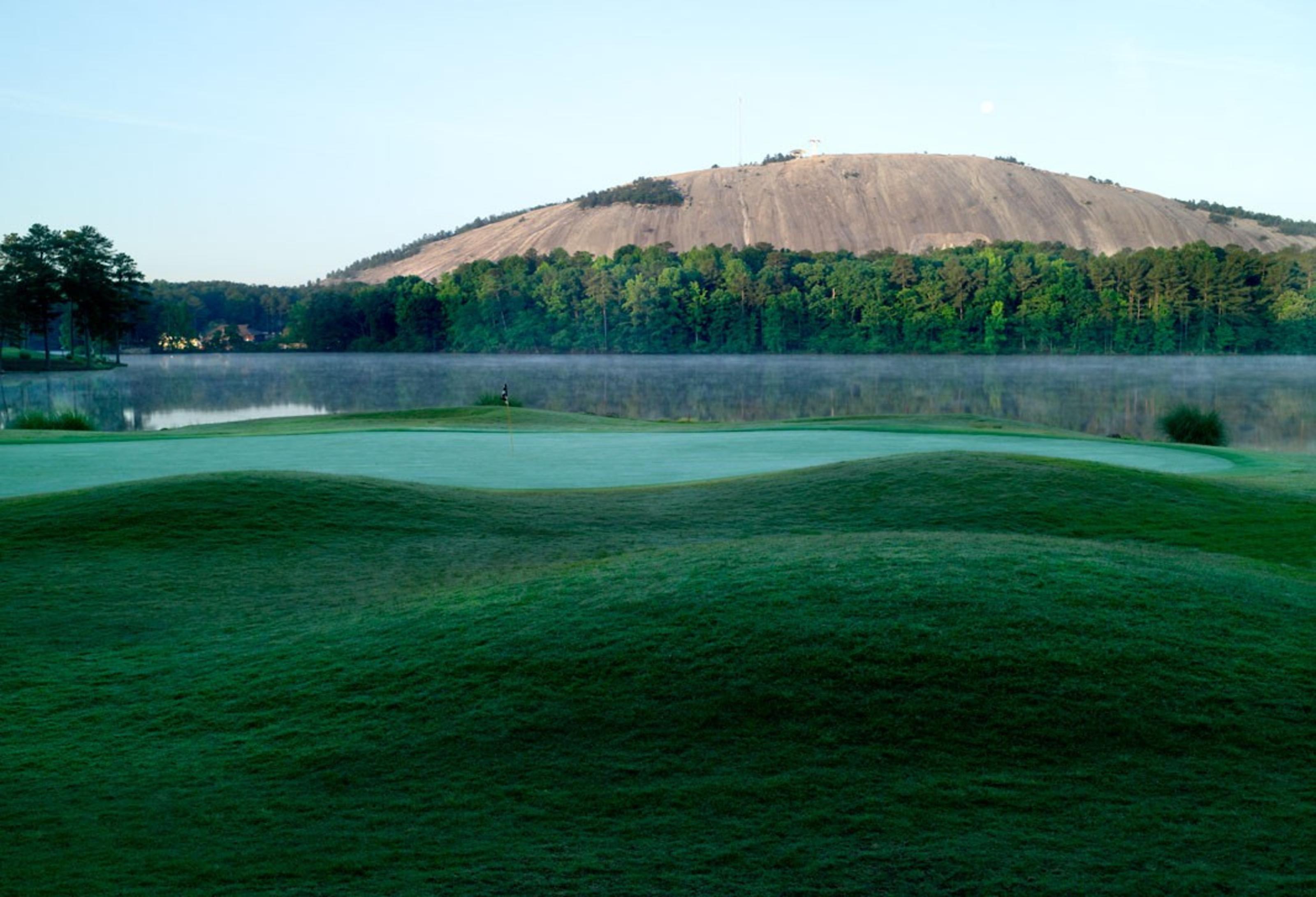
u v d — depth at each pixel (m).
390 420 35.75
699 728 5.65
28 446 22.52
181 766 5.68
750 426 31.81
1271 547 11.13
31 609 9.05
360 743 5.80
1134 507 12.68
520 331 162.38
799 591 7.33
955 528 11.81
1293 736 5.37
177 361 146.00
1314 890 4.02
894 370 118.88
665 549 9.73
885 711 5.69
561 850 4.54
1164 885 4.08
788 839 4.55
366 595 9.48
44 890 4.31
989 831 4.56
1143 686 5.88
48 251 111.69
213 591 9.66
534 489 15.36
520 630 7.17
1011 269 147.25
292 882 4.34
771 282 152.50
